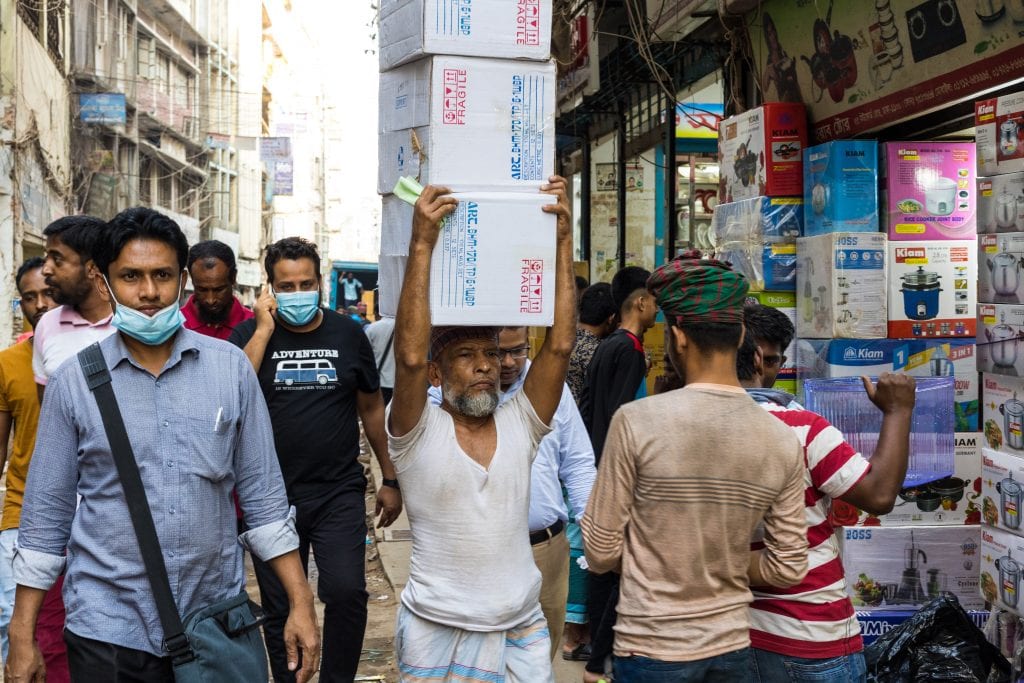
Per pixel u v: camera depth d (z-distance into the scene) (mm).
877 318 5691
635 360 4730
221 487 2785
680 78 9383
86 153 28641
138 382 2729
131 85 33438
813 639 2770
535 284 2793
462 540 2861
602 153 12961
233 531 2859
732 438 2549
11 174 17875
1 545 3953
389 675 5027
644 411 2605
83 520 2693
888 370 5715
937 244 5742
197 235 41406
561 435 3844
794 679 2787
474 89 2736
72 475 2729
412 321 2711
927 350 5746
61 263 3816
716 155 10164
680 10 7844
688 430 2555
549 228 2793
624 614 2631
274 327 4297
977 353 4359
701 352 2635
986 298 4289
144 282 2680
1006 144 4141
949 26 5051
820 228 5988
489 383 2891
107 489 2674
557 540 3783
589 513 2664
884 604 4469
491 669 2871
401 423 2830
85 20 28281
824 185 5910
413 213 2811
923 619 3764
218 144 41719
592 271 13219
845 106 6070
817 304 5906
